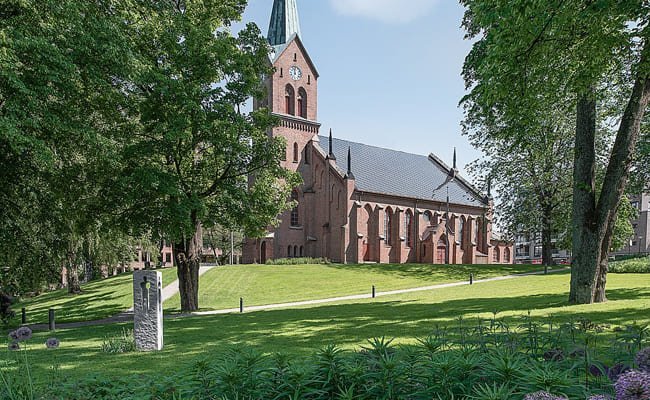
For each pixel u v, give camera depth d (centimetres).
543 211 4428
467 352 466
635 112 1497
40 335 1800
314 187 5950
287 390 444
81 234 2373
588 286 1584
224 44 2223
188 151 2288
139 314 1194
